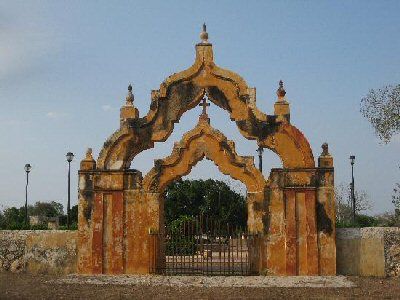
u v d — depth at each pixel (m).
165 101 21.69
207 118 21.55
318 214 20.42
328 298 15.47
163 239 21.55
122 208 21.25
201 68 21.59
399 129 29.44
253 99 21.22
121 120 21.80
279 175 20.75
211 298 15.58
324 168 20.58
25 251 21.73
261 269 20.38
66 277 20.06
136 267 20.89
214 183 51.84
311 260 20.16
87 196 21.48
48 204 80.81
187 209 50.94
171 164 21.36
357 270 20.33
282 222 20.48
